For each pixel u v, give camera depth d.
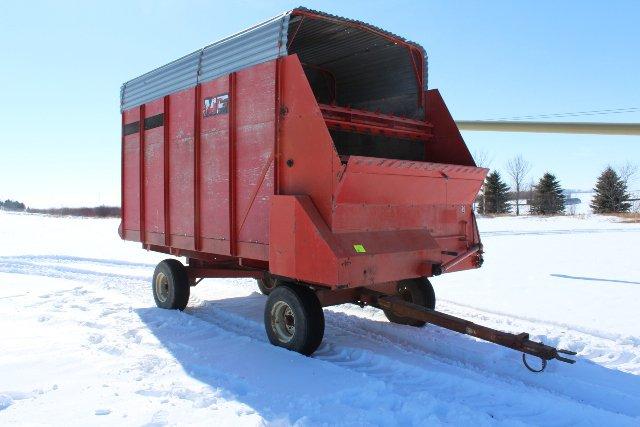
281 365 4.85
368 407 3.94
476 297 8.44
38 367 4.79
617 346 5.63
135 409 3.78
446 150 6.67
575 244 18.58
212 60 6.30
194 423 3.54
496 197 55.91
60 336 5.90
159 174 7.33
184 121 6.78
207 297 8.67
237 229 5.89
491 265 12.62
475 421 3.66
